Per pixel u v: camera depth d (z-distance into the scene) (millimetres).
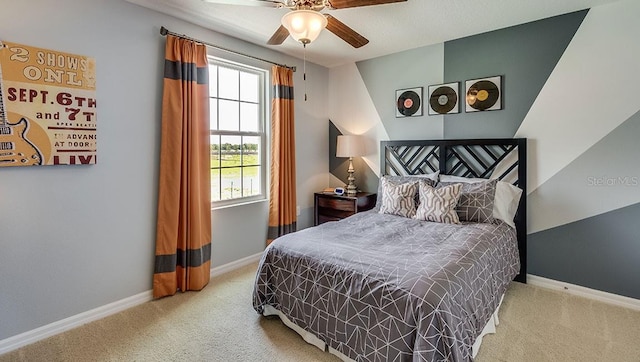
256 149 3533
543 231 2848
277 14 2629
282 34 2262
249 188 3475
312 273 1918
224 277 3055
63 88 2068
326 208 3934
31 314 2010
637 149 2426
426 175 3311
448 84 3320
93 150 2227
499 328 2131
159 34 2572
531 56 2842
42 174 2029
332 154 4344
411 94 3580
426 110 3496
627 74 2434
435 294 1466
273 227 3564
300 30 1858
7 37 1854
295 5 1906
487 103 3078
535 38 2812
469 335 1547
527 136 2900
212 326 2191
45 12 1984
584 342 1968
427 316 1412
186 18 2701
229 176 3273
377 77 3859
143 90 2490
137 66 2447
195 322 2244
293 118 3691
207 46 2900
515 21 2811
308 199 4105
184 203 2664
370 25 2883
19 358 1851
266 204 3596
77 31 2123
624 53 2436
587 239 2652
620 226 2512
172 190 2604
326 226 2623
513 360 1793
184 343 1994
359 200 3629
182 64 2633
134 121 2447
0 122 1844
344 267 1792
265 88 3531
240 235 3330
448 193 2723
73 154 2127
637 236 2447
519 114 2932
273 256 2180
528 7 2533
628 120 2449
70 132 2109
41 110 1984
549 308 2422
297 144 3912
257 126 3521
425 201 2799
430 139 3494
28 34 1924
